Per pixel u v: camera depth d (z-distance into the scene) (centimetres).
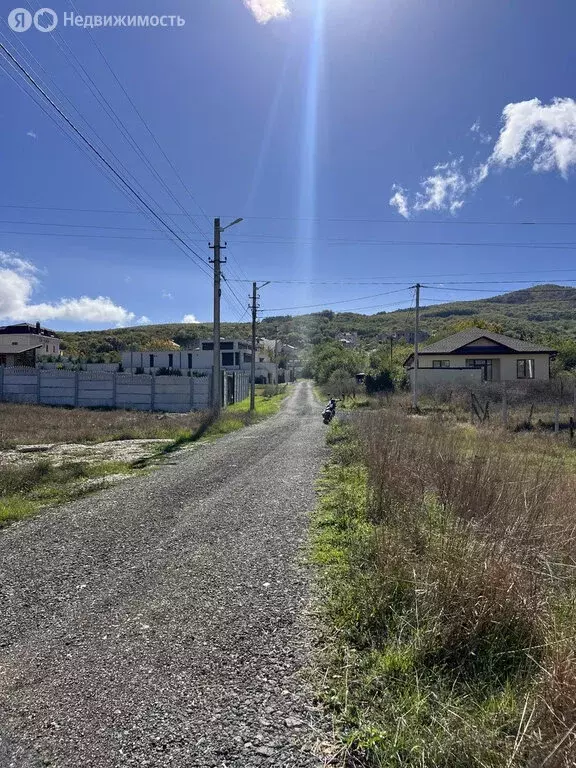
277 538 604
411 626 339
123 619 396
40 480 966
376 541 476
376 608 374
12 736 260
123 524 677
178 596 439
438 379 3481
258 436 1747
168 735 259
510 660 304
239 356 6506
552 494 572
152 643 356
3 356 5322
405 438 1050
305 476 1007
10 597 441
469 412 2273
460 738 236
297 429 1977
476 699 271
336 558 517
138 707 283
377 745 244
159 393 3086
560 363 4178
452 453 800
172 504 787
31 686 305
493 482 593
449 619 326
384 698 280
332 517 670
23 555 557
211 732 261
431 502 616
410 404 2794
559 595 361
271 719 271
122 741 255
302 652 341
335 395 4209
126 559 538
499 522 481
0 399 3203
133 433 1756
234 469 1098
